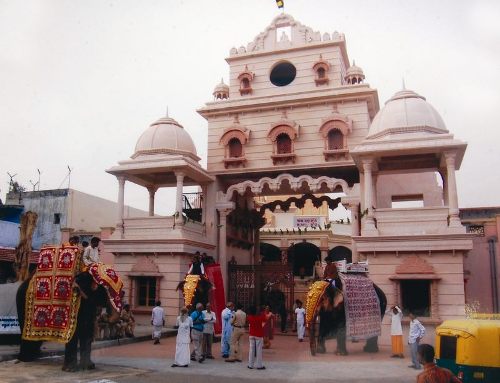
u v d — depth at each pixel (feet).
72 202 91.86
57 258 36.68
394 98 62.69
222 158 74.38
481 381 25.90
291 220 108.27
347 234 108.06
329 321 44.65
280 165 70.90
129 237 69.00
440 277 53.01
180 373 34.35
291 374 34.45
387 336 52.06
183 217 67.26
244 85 77.25
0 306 43.24
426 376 17.69
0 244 66.44
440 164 61.11
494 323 27.02
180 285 50.26
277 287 70.59
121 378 31.78
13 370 33.83
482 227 63.16
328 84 73.00
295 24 76.69
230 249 77.97
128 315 53.26
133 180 74.90
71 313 34.47
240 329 40.91
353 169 69.36
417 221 55.93
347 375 33.96
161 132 71.87
